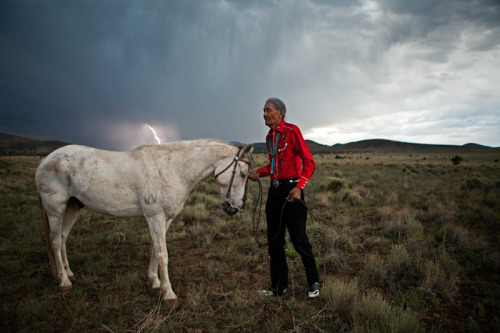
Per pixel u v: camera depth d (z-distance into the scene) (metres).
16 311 2.98
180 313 3.02
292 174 3.06
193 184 3.40
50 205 3.46
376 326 2.65
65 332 2.72
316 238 5.45
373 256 4.31
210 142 3.44
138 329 2.72
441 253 4.48
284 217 3.15
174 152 3.33
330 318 2.88
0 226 6.29
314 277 3.23
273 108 2.99
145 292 3.52
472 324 2.69
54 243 3.55
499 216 6.70
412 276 3.78
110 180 3.24
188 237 5.66
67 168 3.39
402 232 5.71
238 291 3.42
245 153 3.28
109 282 3.77
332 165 37.81
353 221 6.86
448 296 3.26
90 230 6.18
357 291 3.13
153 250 3.53
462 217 6.96
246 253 4.84
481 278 3.73
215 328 2.77
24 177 17.86
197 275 3.98
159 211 3.22
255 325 2.82
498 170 25.47
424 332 2.59
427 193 11.11
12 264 4.23
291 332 2.66
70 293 3.43
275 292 3.37
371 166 35.22
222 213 7.48
